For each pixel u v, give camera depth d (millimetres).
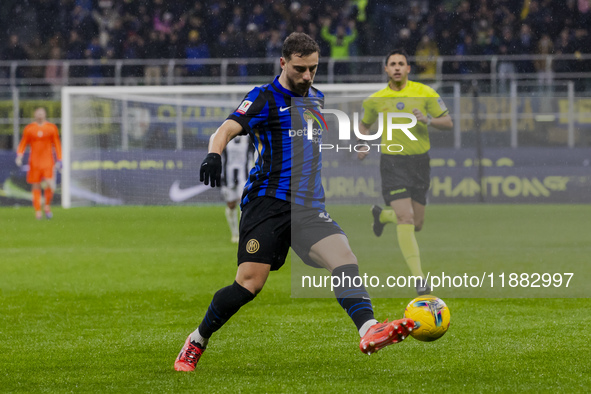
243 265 12875
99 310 20656
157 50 76812
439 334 12367
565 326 17578
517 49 75938
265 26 77938
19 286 24953
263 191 12938
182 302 21906
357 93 54906
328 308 20391
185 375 13391
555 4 76750
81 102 60531
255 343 16125
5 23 77938
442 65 73812
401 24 77500
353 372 13516
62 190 63719
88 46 77188
